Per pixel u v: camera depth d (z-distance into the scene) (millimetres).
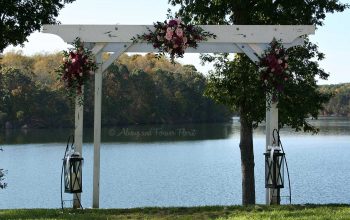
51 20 12461
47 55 72500
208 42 9336
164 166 31828
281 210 8242
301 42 9586
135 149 43531
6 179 26344
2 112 60906
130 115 68750
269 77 9297
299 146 46938
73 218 7887
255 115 12922
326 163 32312
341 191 21156
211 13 13211
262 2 12609
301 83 13125
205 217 7898
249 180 13523
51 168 31016
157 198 20578
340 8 13148
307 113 13297
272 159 8898
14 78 62875
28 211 8750
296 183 23641
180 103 72938
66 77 9133
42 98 64125
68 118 65188
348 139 56250
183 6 13344
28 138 52438
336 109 116500
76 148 9188
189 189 22672
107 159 35844
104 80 66750
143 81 70125
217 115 77375
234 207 8719
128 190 22641
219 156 37844
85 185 24344
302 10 12727
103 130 61906
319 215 7633
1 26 11703
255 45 9477
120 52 9453
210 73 14047
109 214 8336
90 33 9211
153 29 9258
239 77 13344
